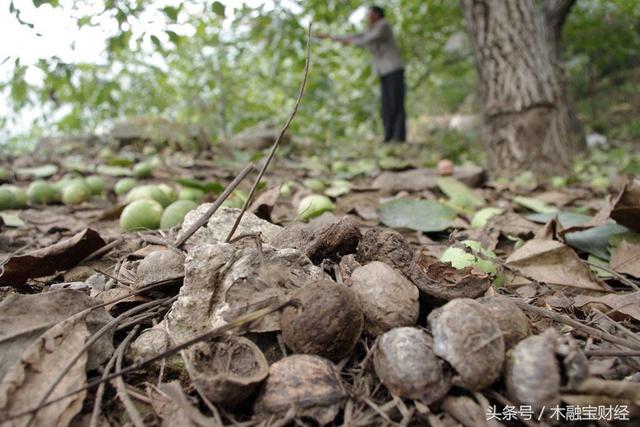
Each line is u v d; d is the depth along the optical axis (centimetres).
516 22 88
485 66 91
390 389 19
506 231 41
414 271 24
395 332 20
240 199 51
